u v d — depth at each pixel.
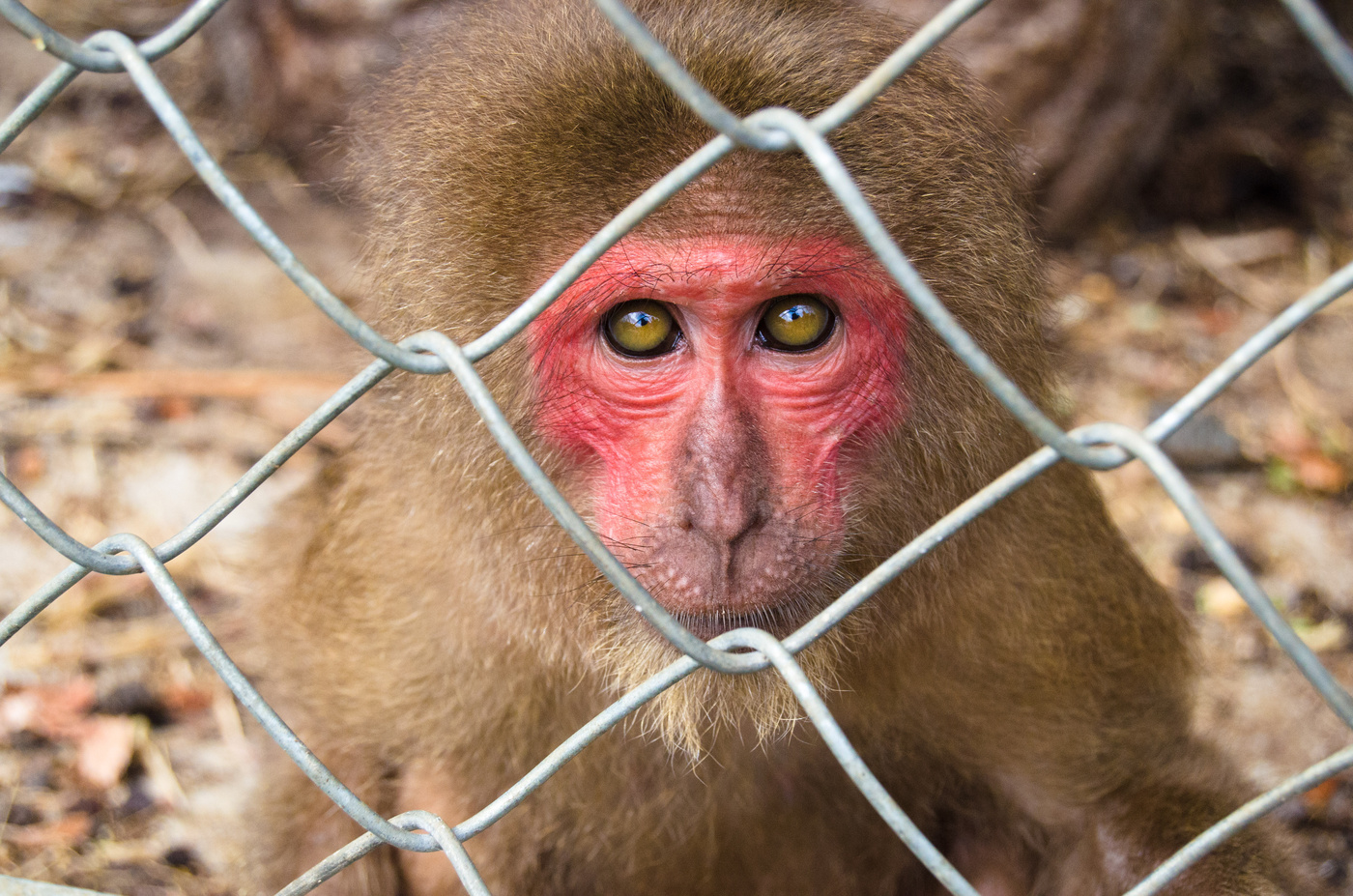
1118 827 0.88
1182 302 1.45
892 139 0.79
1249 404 1.29
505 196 0.80
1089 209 1.54
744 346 0.80
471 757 0.90
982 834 0.92
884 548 0.82
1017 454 0.83
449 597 0.87
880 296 0.80
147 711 1.03
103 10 1.83
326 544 0.92
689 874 0.91
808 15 0.81
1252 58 1.68
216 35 1.63
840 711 0.86
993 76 1.44
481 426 0.82
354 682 0.91
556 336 0.80
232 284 1.42
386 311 0.84
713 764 0.88
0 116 1.63
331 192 0.92
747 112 0.78
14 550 1.10
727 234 0.78
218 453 1.21
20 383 1.26
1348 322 1.40
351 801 0.72
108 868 0.95
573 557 0.82
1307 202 1.56
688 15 0.80
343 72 1.49
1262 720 1.02
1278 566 1.11
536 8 0.83
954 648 0.86
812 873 0.91
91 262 1.43
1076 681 0.88
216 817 0.98
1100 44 1.45
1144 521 1.16
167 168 1.58
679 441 0.80
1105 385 1.32
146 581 1.09
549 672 0.86
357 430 0.93
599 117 0.79
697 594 0.80
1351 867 0.95
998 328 0.81
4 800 0.98
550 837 0.91
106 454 1.19
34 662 1.04
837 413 0.80
